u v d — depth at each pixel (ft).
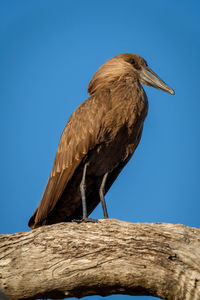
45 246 33.63
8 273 32.91
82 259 32.91
